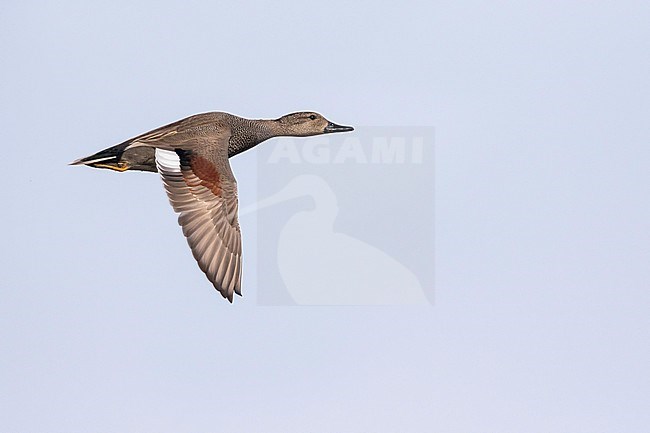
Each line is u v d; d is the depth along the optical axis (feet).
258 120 51.67
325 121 53.98
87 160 45.42
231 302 40.81
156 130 46.01
